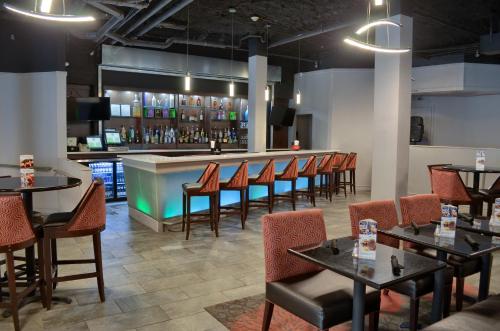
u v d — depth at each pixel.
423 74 9.87
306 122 11.43
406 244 3.53
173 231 5.80
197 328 2.99
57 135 6.76
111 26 6.57
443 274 2.72
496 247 2.60
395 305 3.41
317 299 2.32
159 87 9.12
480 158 6.00
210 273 4.13
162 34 8.60
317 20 7.66
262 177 6.60
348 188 10.47
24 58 6.73
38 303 3.38
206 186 5.36
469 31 8.27
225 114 10.21
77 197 5.88
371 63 10.64
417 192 8.72
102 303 3.40
